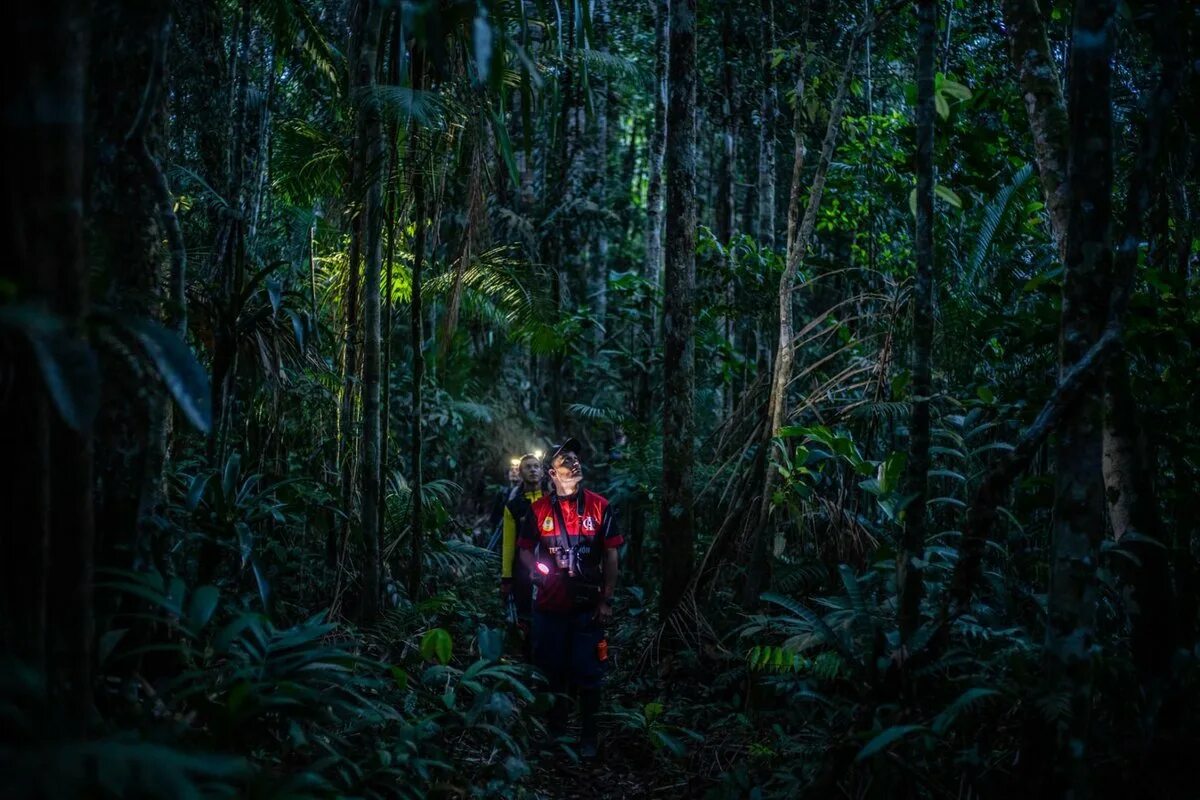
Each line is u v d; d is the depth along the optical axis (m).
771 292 6.77
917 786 2.69
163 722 2.25
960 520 4.35
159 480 2.58
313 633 2.70
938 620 2.69
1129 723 2.71
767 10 7.47
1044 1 3.87
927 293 2.86
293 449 5.07
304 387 4.82
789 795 2.92
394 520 5.33
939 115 4.03
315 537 5.01
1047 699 2.28
